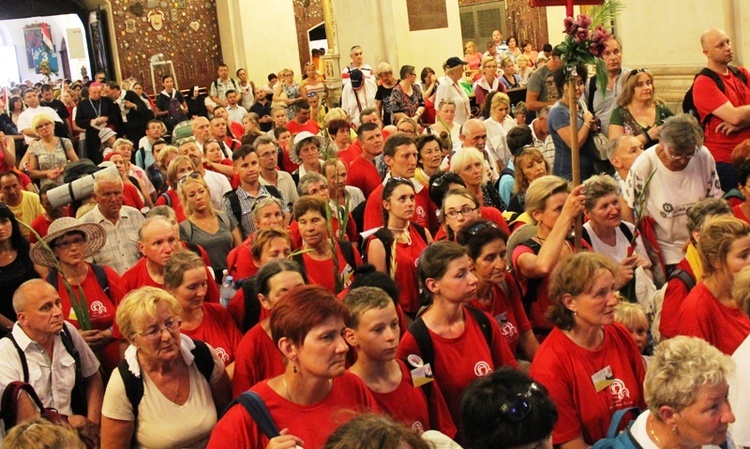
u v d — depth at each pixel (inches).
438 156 278.8
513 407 118.6
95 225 219.3
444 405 153.7
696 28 335.0
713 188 223.8
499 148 367.6
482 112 402.6
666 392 121.0
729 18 326.0
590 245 202.4
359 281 175.5
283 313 127.3
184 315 182.4
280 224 241.0
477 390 122.2
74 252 211.9
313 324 125.3
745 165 207.0
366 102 544.1
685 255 205.8
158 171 404.8
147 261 215.5
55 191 270.8
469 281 155.3
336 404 132.3
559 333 151.4
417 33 660.7
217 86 771.4
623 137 240.8
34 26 1267.2
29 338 174.6
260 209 240.2
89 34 920.9
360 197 302.4
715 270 162.9
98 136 611.2
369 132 317.1
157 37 888.9
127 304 152.3
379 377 146.0
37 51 1273.4
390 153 262.2
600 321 147.0
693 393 119.2
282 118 471.5
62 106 677.3
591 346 150.6
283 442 117.5
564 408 147.2
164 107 743.1
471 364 156.4
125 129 651.5
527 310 188.9
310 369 126.0
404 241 221.0
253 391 130.8
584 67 280.8
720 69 257.9
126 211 267.1
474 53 687.7
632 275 188.4
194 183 273.0
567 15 184.9
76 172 294.0
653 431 126.0
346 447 92.8
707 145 259.4
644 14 349.4
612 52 288.8
